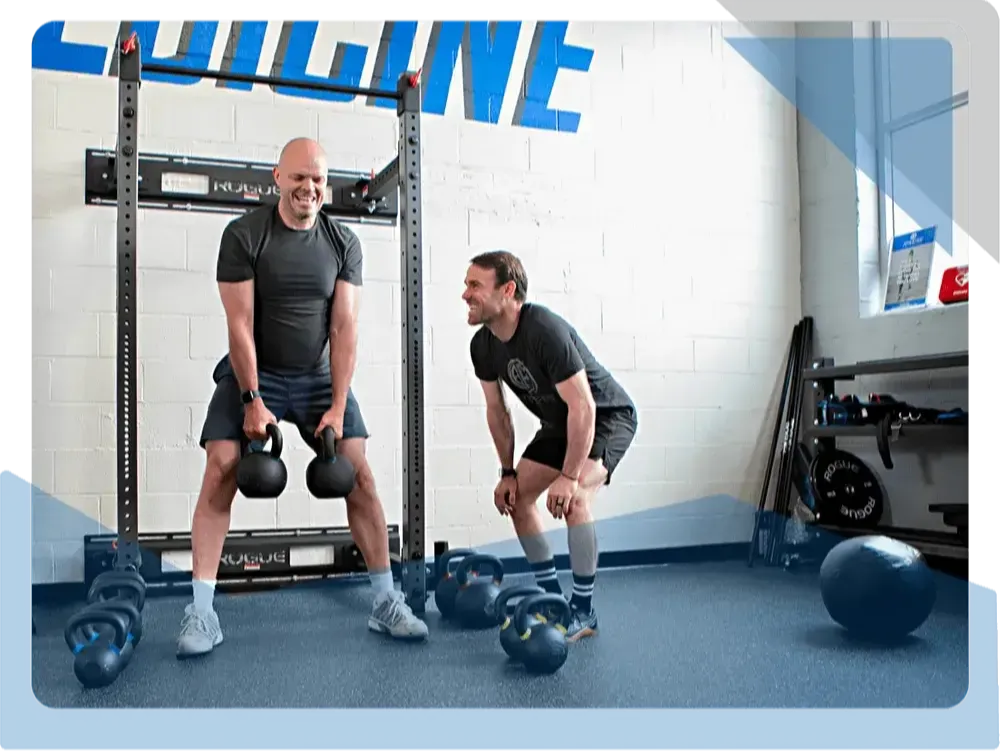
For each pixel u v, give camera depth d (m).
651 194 3.76
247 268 2.42
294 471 3.18
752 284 3.94
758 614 2.64
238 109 3.18
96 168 2.94
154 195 2.95
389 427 3.31
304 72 3.27
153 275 3.07
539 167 3.59
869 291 3.79
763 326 3.96
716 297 3.86
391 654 2.17
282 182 2.46
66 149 2.97
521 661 2.04
